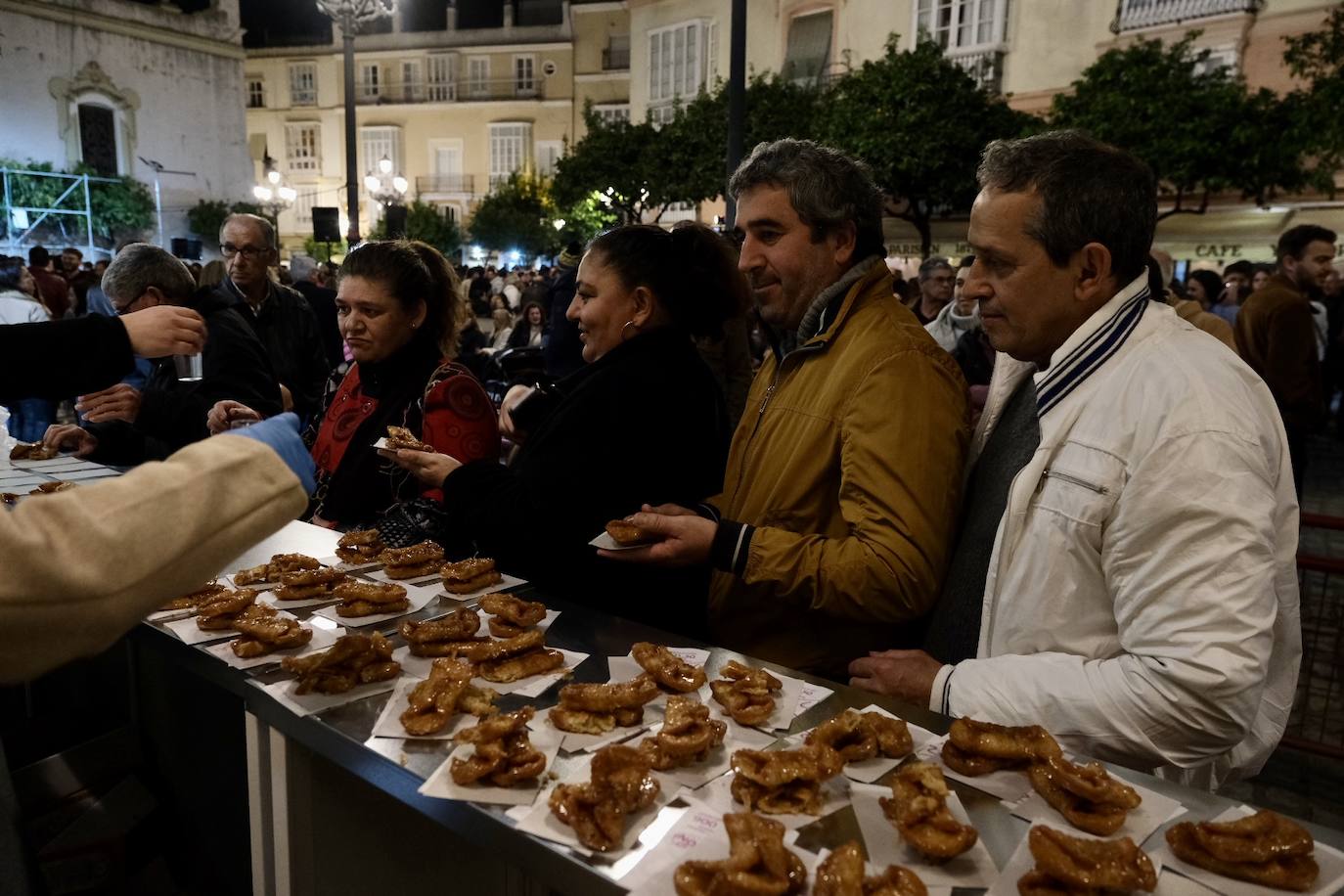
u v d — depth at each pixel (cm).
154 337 152
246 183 2620
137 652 211
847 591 144
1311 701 294
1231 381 117
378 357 215
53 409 562
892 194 1280
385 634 137
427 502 200
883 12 1683
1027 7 1506
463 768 95
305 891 123
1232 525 109
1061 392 130
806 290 169
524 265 3039
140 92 2372
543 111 3341
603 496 167
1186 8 1352
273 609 136
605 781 91
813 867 83
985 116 1233
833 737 103
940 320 450
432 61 3431
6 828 96
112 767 206
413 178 3506
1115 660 117
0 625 70
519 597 154
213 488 79
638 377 170
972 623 144
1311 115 964
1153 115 1084
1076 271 129
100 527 73
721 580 176
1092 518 122
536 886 146
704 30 2091
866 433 150
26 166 2144
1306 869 84
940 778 95
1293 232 463
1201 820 92
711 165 1479
